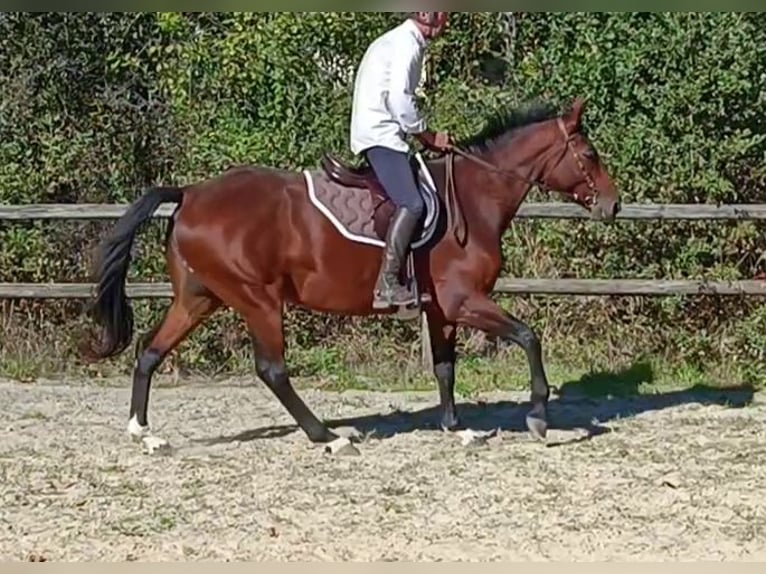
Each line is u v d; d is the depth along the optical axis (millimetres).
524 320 11672
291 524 6871
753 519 6891
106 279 8266
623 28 11383
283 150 11805
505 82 12203
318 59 11891
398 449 8484
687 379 11086
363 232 8148
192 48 11992
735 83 11188
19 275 12211
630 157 11430
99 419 9594
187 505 7246
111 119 12312
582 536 6613
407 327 11734
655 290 10852
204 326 11594
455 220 8242
